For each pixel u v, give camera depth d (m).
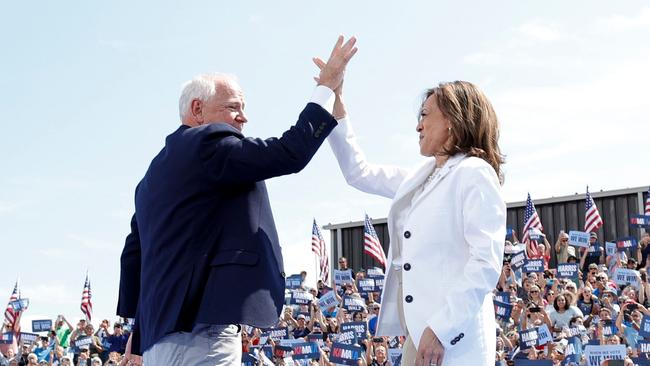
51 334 27.75
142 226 4.67
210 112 4.70
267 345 21.75
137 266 5.07
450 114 4.27
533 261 24.83
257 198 4.59
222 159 4.39
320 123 4.46
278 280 4.52
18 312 28.91
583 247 28.55
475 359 3.98
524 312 20.86
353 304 23.47
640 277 23.31
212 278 4.36
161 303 4.39
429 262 4.09
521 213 32.19
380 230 33.78
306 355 19.80
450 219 4.10
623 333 19.33
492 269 3.90
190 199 4.44
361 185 4.99
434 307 4.02
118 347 25.80
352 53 4.62
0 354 27.09
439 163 4.37
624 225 30.53
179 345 4.36
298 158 4.37
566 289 20.73
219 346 4.41
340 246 34.59
